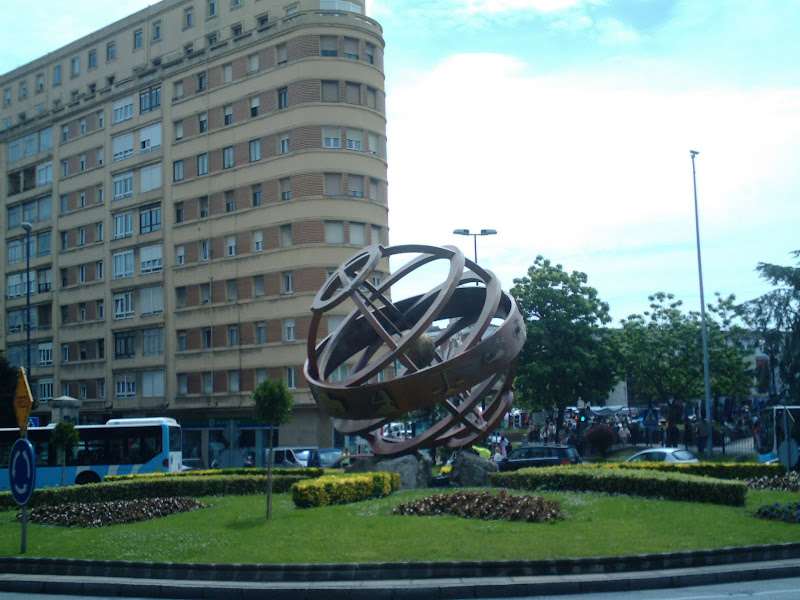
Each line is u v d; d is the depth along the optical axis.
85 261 65.69
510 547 14.95
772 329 45.72
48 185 69.50
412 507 19.38
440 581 13.59
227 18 58.84
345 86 52.75
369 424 26.06
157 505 22.11
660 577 13.48
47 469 38.84
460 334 31.59
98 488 25.09
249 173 54.88
